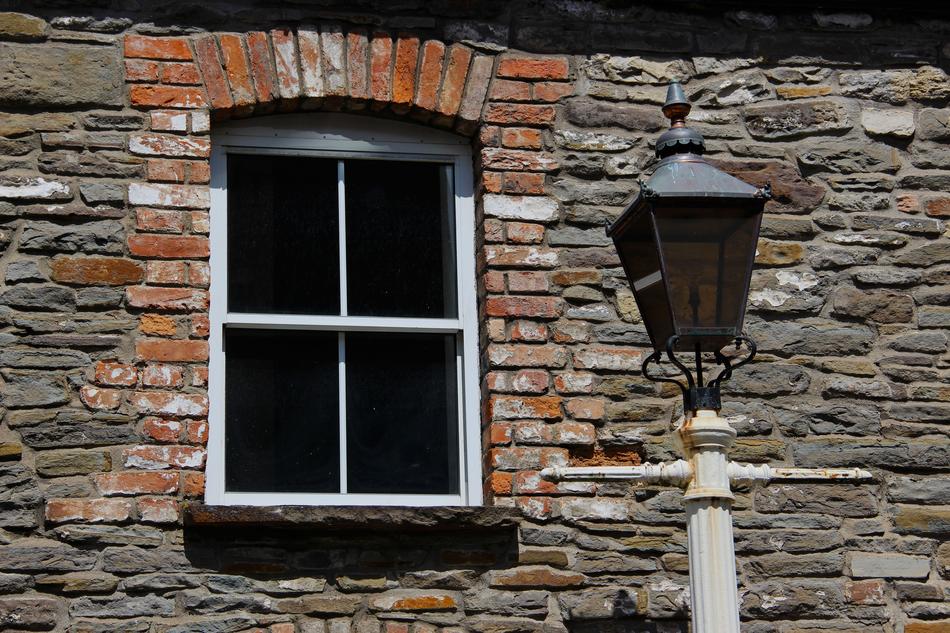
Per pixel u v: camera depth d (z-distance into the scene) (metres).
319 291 7.73
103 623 6.84
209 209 7.50
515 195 7.81
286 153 7.84
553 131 7.94
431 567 7.22
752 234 6.00
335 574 7.11
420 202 7.96
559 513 7.40
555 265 7.75
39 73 7.45
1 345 7.10
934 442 7.80
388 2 7.92
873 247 8.06
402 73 7.84
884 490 7.71
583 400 7.59
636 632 7.33
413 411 7.68
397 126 7.98
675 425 7.63
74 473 7.00
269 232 7.75
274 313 7.64
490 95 7.92
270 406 7.53
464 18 7.99
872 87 8.30
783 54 8.28
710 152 8.08
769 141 8.15
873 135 8.23
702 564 5.82
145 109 7.52
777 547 7.55
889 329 7.95
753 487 7.61
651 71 8.12
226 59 7.66
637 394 7.65
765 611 7.44
